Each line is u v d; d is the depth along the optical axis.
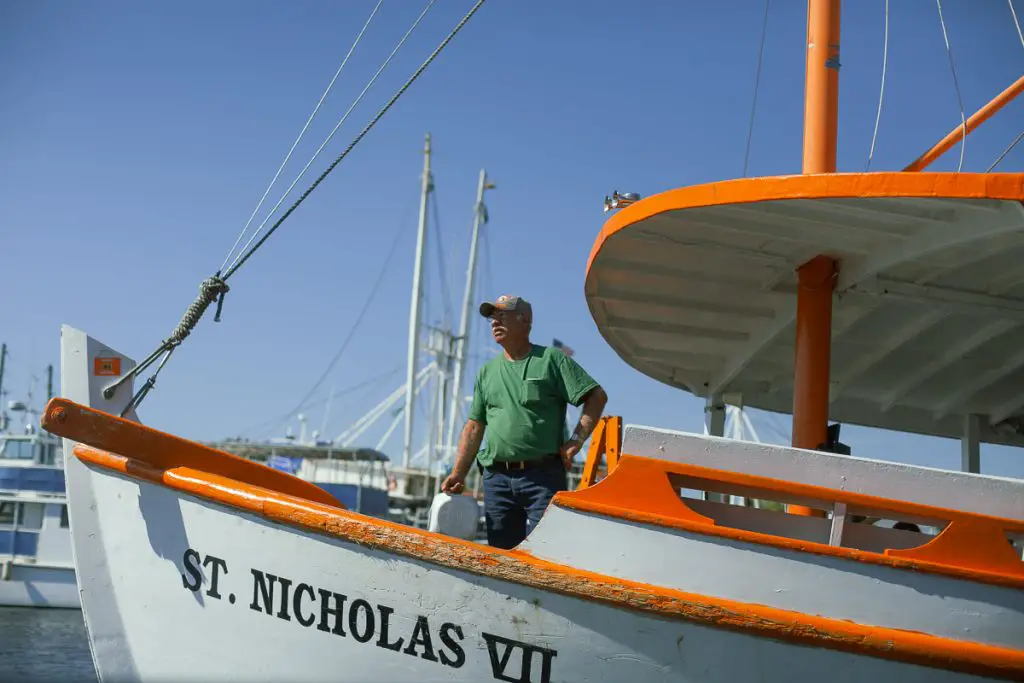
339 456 38.66
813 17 7.54
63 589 21.98
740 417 15.38
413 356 48.44
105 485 5.36
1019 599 4.67
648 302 7.75
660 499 4.73
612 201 6.73
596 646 4.57
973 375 8.99
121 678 5.24
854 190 5.25
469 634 4.64
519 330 5.75
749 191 5.54
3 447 23.67
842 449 6.81
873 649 4.50
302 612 4.83
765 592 4.60
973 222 5.59
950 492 4.78
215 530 5.02
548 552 4.73
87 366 5.83
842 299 7.52
